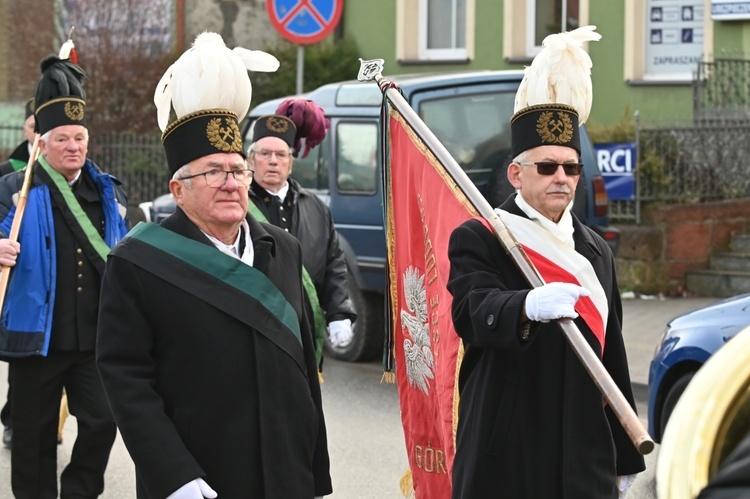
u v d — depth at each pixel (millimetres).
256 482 4527
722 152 14961
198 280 4570
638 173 14656
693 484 2256
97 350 4551
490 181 11258
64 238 7094
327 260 7500
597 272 4812
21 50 22016
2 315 6984
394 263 5691
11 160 9609
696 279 14461
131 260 4574
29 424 7078
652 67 18047
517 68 19031
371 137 11734
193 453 4500
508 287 4684
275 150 7328
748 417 2375
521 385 4598
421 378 5461
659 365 7855
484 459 4602
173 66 4738
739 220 14742
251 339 4574
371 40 20062
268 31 21422
